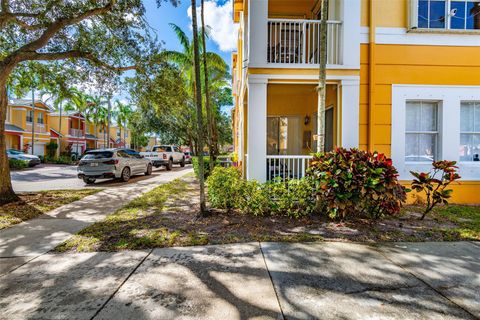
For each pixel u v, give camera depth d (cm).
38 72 935
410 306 249
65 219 572
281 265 335
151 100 997
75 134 3706
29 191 941
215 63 1437
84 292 278
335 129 707
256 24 622
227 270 323
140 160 1395
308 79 629
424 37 664
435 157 683
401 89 664
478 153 685
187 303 257
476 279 299
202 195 549
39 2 729
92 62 858
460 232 448
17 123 2798
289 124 936
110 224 518
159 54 899
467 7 670
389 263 339
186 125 2384
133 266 337
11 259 365
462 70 671
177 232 456
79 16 718
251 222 504
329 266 331
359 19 633
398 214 549
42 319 236
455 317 233
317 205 535
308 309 246
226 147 4728
